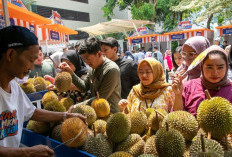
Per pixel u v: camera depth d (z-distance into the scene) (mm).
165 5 17500
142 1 18516
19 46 1060
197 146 962
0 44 1068
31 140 1488
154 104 1938
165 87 1992
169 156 969
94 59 1979
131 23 9320
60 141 1316
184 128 1101
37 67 3621
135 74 2953
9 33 1055
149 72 1923
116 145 1285
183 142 1007
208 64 1553
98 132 1441
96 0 22219
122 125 1219
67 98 2180
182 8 13109
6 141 1204
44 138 1353
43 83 2734
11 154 995
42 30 5750
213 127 1087
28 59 1114
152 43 13953
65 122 1195
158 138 1026
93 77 2154
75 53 2865
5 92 1193
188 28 9875
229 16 12023
